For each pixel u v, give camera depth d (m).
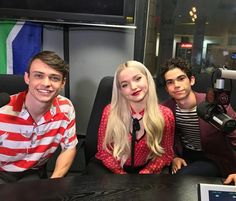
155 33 2.50
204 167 1.55
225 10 2.43
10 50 2.40
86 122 2.59
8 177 1.42
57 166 1.50
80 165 2.02
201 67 2.53
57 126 1.49
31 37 2.40
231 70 0.95
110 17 2.19
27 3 2.20
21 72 2.43
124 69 1.53
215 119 0.96
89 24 2.24
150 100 1.57
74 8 2.20
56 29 2.48
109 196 0.98
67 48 2.42
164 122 1.58
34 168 1.51
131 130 1.55
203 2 2.44
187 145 1.94
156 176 1.16
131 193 1.00
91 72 2.55
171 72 1.75
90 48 2.51
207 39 2.49
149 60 2.52
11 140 1.43
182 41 2.52
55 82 1.38
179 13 2.47
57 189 1.02
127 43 2.48
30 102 1.41
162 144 1.60
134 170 1.58
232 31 2.45
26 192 0.99
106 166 1.57
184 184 1.08
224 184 1.09
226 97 0.98
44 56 1.36
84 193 1.00
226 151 1.66
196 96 1.78
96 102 1.90
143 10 2.40
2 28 2.38
